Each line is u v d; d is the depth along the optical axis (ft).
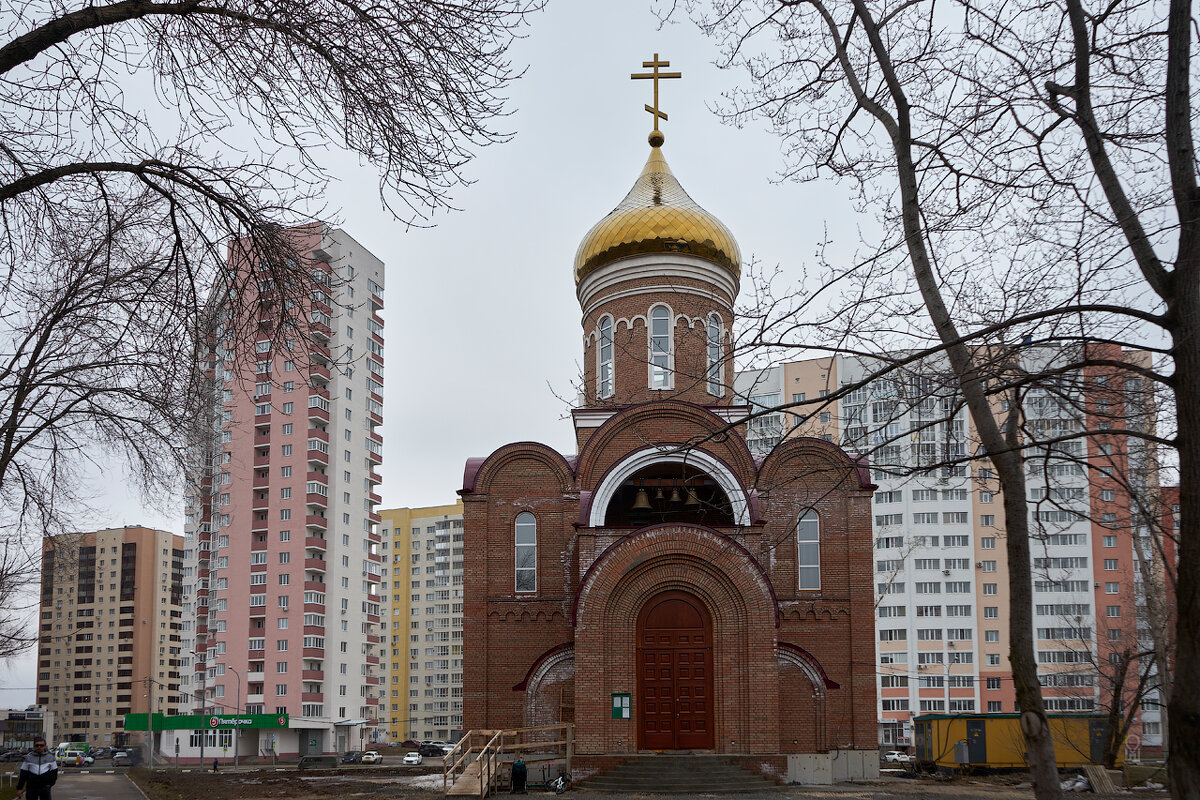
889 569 269.85
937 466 45.14
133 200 45.34
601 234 116.88
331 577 270.46
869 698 101.45
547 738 98.78
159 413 58.08
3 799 87.45
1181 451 35.94
